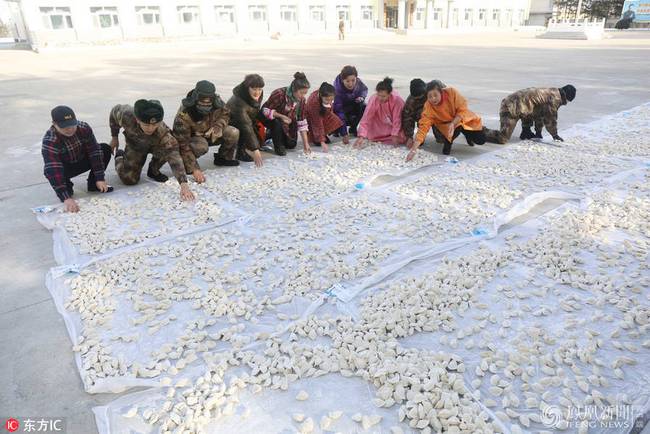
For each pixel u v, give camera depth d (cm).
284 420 183
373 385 198
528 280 269
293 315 243
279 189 416
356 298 256
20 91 1002
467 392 192
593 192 390
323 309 248
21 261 299
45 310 249
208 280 274
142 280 272
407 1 3909
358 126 565
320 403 190
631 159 473
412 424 179
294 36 3191
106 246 313
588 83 991
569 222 335
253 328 234
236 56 1778
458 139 579
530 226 336
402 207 374
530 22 5088
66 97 912
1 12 3694
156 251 307
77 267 286
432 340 224
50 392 196
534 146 534
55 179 360
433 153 518
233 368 209
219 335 227
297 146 561
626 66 1286
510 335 227
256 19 3259
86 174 465
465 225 340
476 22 4475
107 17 2723
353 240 322
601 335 224
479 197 390
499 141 537
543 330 229
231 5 3120
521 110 518
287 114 509
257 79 449
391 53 1833
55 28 2584
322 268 288
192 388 196
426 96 506
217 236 326
